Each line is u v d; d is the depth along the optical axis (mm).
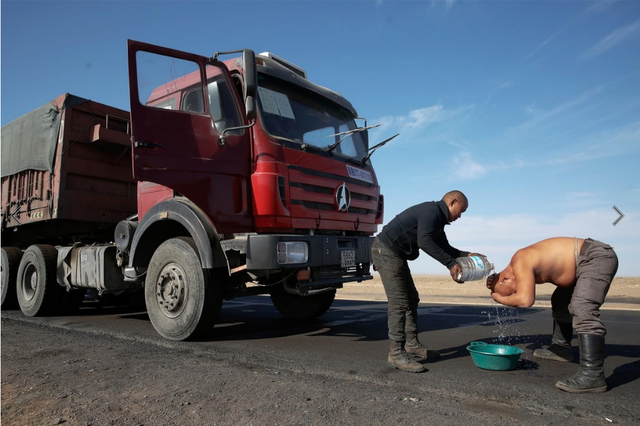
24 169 7852
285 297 7332
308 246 5242
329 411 2898
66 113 7074
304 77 6777
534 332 6027
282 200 5172
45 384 3455
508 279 3631
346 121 6820
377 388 3441
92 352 4617
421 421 2750
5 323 6922
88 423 2715
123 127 7816
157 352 4688
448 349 5008
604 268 3461
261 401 3070
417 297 4633
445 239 4473
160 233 5969
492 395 3287
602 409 3004
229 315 8062
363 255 6047
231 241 5094
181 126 5094
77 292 8023
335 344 5258
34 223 7922
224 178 5223
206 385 3420
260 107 5434
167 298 5477
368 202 6477
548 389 3432
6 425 2707
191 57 5418
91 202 7332
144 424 2699
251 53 5051
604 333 3443
